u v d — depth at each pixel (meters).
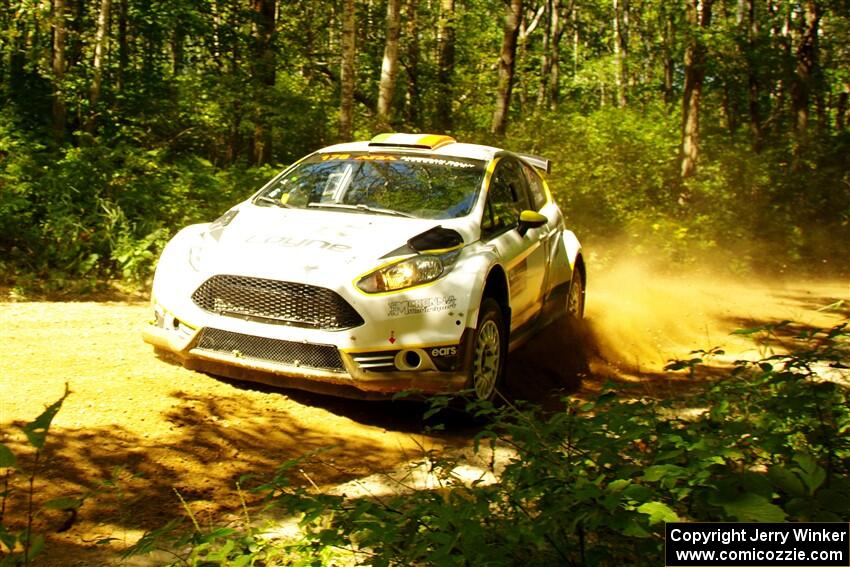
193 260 5.51
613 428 3.26
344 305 5.04
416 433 5.20
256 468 4.43
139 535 3.57
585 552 2.92
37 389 5.19
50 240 8.89
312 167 6.56
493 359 5.73
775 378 3.75
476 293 5.33
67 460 4.24
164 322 5.50
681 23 17.81
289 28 17.73
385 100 14.27
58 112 12.62
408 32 18.52
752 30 21.22
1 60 13.61
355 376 5.04
